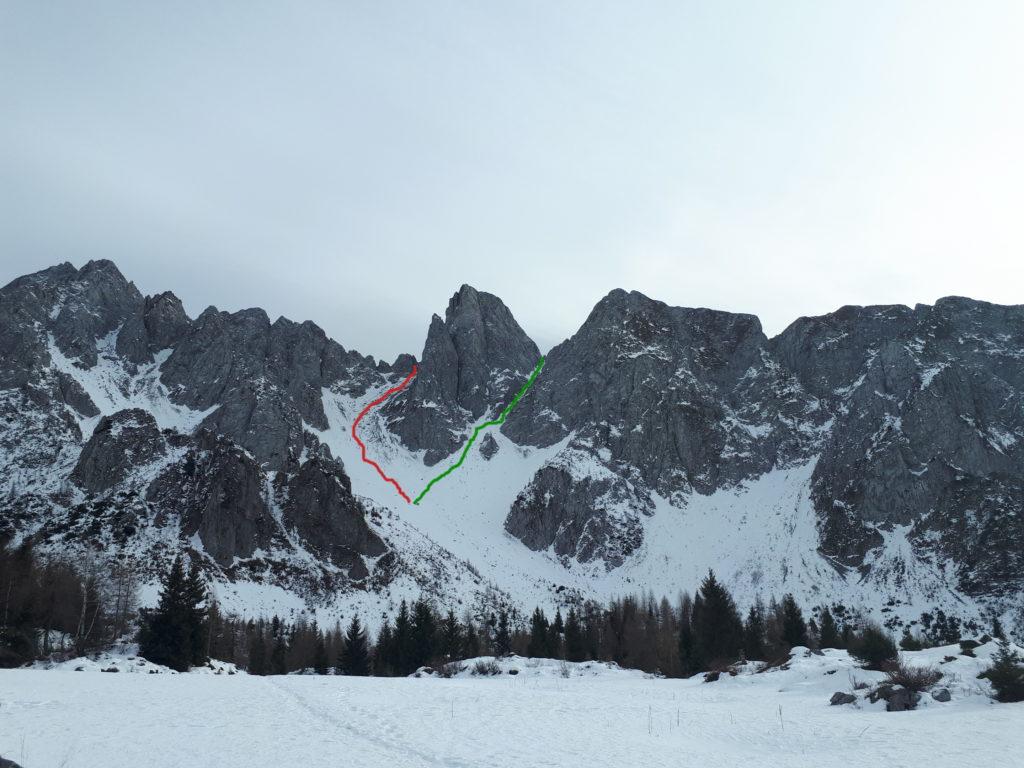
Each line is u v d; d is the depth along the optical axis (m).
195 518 153.62
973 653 42.31
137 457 169.62
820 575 182.88
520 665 75.19
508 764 20.53
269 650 105.62
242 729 25.64
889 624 156.88
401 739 24.16
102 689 38.38
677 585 198.12
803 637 91.62
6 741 22.97
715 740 26.72
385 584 158.25
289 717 28.67
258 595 139.88
